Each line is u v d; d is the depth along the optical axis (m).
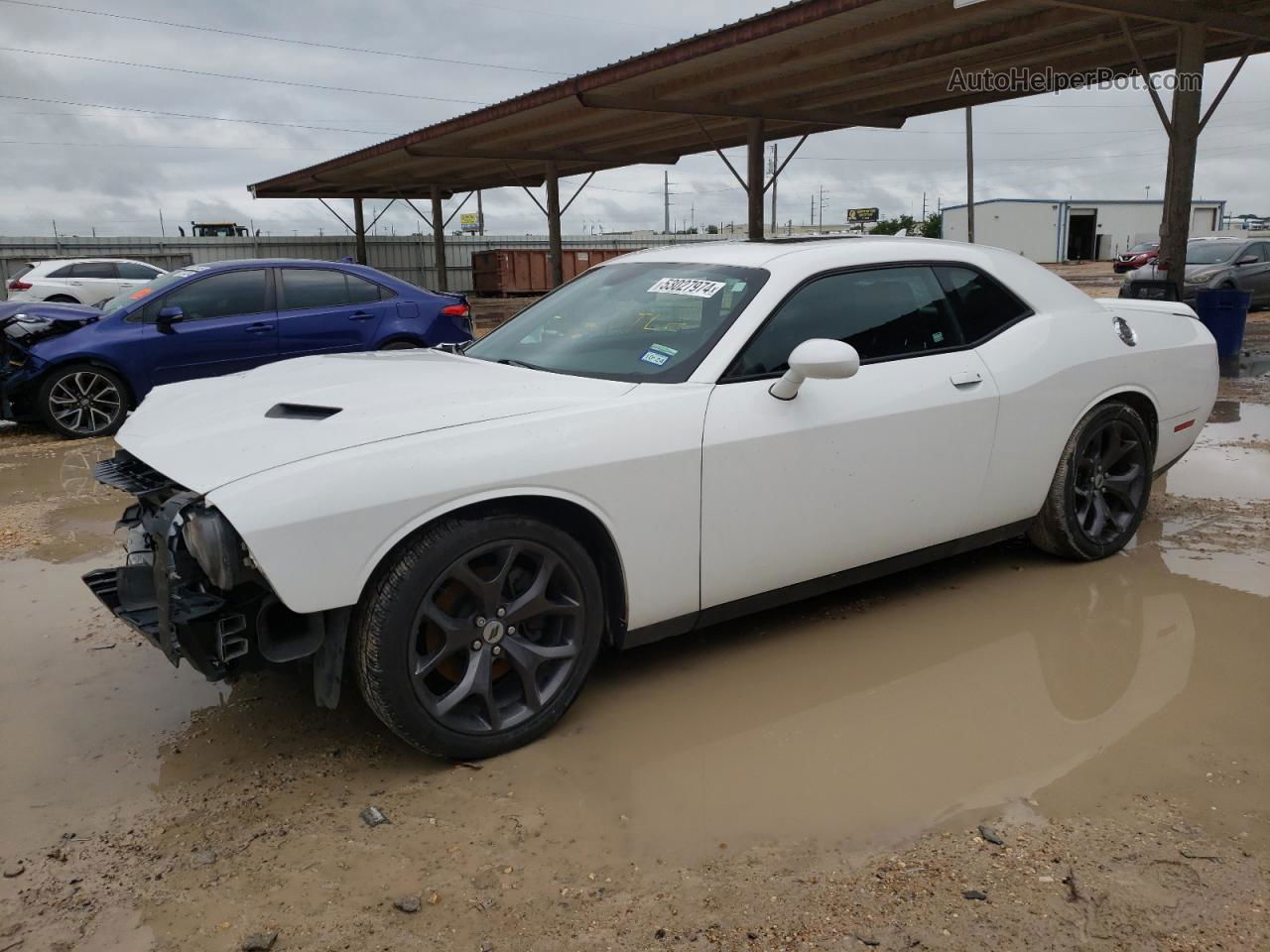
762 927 2.08
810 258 3.47
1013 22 11.27
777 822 2.48
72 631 3.80
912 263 3.71
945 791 2.61
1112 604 3.89
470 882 2.25
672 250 3.99
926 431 3.51
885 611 3.88
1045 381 3.87
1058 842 2.36
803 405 3.23
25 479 6.58
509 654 2.81
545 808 2.56
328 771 2.77
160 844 2.42
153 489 2.80
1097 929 2.04
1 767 2.80
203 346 8.28
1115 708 3.05
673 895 2.19
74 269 18.84
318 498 2.44
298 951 2.03
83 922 2.13
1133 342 4.28
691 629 3.24
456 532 2.63
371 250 38.56
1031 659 3.41
